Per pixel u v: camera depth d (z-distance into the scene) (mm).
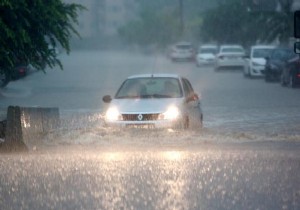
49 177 24641
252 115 50312
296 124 44406
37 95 71312
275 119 47594
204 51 132000
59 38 41500
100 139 34906
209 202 20328
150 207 19750
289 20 102562
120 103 37500
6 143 31766
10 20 38750
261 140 34969
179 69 120625
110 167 26688
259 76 95062
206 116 49938
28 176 24891
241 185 22812
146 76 39781
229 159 28391
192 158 28750
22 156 30000
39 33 40844
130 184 23141
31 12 39375
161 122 36156
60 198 21109
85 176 24750
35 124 36250
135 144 33469
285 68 78125
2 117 44500
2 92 73625
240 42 134375
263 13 108062
